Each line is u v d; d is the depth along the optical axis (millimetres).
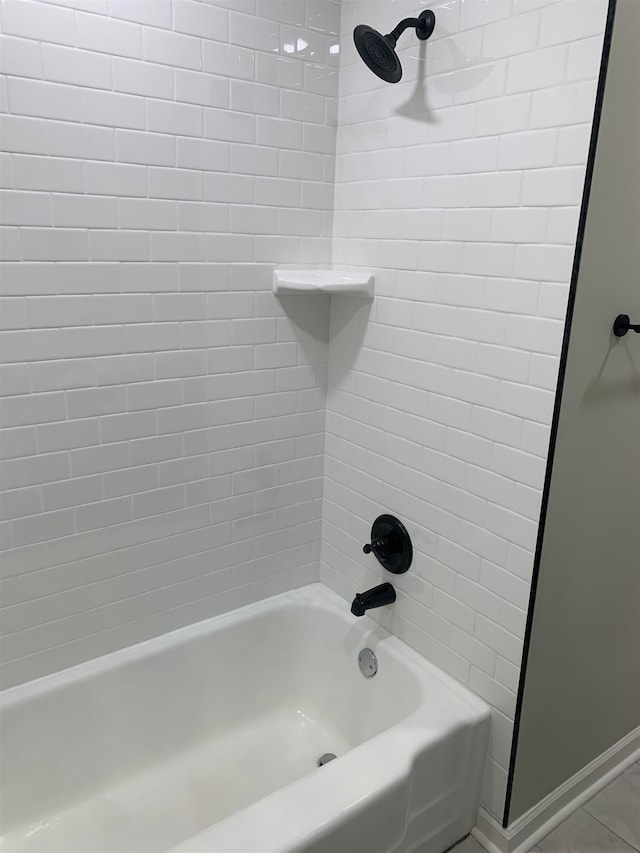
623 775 2041
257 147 1769
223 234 1765
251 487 2025
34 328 1526
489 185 1480
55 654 1755
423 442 1772
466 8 1469
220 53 1647
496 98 1436
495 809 1736
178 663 1936
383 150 1760
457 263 1589
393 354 1825
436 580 1798
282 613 2129
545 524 1481
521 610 1558
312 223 1934
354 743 2023
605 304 1420
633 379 1567
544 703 1679
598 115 1247
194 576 1973
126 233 1604
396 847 1525
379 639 1972
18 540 1622
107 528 1760
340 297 1991
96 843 1682
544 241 1382
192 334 1776
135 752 1895
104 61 1483
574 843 1796
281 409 2021
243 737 2062
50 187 1475
